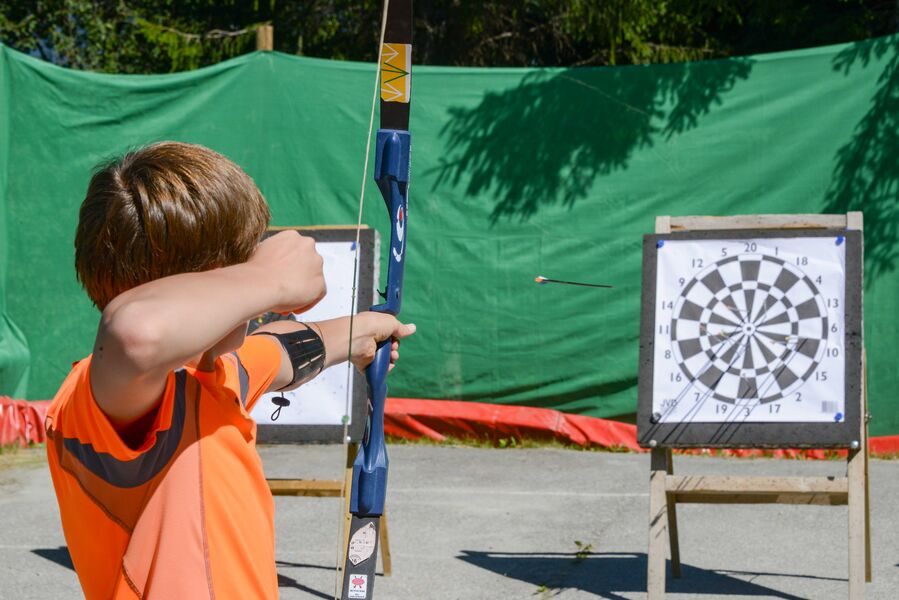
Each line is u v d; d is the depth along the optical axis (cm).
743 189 933
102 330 122
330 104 992
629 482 812
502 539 639
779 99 926
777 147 925
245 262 147
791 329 518
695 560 587
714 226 548
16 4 1950
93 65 1948
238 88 1003
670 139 949
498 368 980
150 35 1670
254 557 147
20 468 854
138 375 124
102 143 1002
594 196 962
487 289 980
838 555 594
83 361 154
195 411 146
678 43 1639
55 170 1001
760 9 1477
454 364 986
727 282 534
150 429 141
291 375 186
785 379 512
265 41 1003
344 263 589
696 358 527
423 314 989
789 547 614
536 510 718
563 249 967
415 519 691
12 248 1001
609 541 634
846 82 909
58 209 1001
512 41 1673
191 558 141
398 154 252
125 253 142
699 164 942
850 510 477
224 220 145
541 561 588
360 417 562
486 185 980
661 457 515
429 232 988
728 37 1675
